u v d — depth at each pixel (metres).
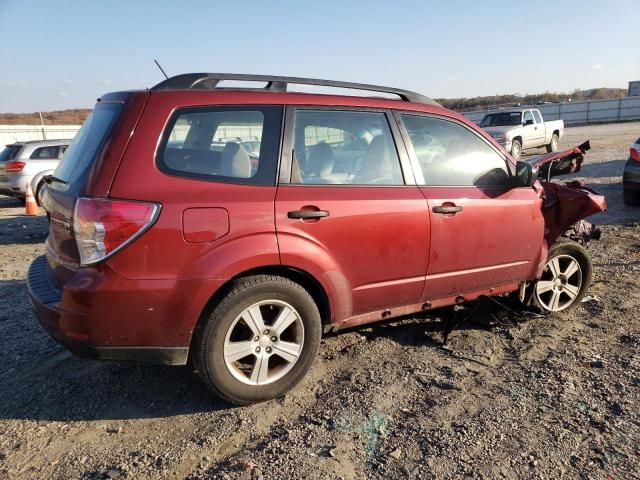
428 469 2.57
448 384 3.37
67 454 2.73
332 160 3.34
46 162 12.41
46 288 3.04
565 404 3.10
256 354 3.09
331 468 2.58
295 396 3.26
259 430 2.92
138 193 2.75
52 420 3.04
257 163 3.10
